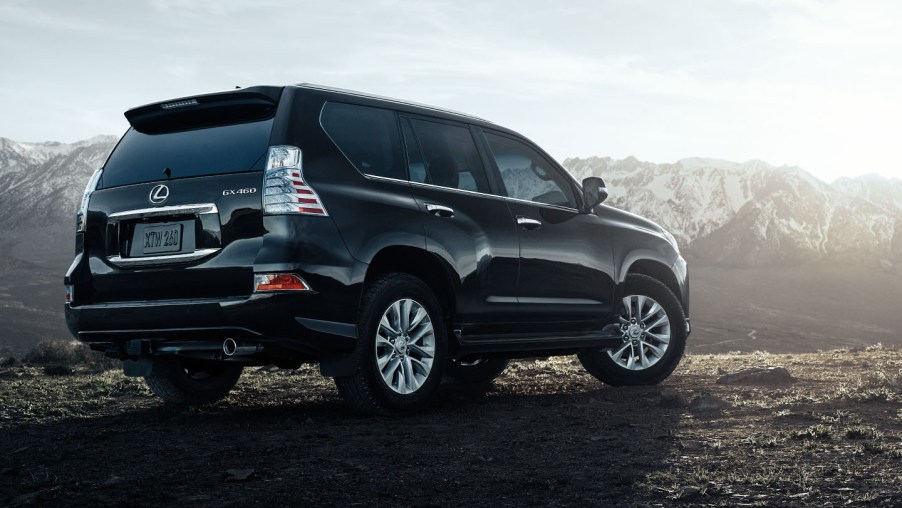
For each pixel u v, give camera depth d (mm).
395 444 4645
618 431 4969
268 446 4629
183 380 6539
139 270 5508
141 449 4652
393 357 5754
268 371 8820
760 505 3186
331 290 5273
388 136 6012
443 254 5957
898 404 5840
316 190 5316
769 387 7066
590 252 7133
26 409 6309
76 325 5801
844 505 3160
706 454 4172
